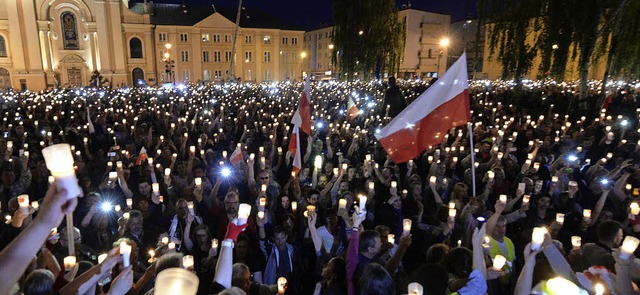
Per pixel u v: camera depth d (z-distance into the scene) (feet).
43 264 11.31
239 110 54.95
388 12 90.07
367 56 92.27
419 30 204.85
